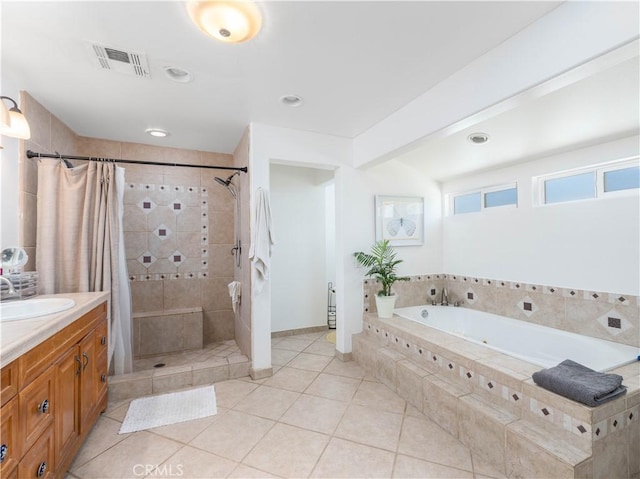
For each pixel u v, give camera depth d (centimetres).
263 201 276
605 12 121
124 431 199
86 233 236
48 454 135
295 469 166
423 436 193
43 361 132
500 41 162
